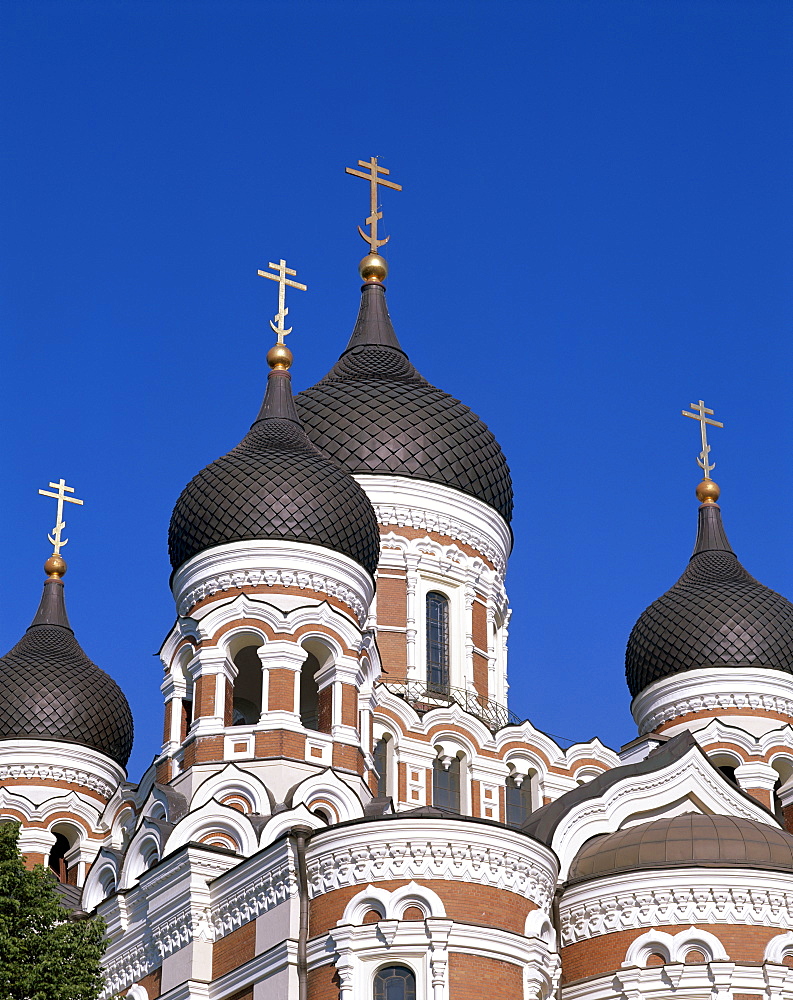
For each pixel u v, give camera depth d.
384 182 65.31
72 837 60.91
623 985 43.81
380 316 62.56
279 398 55.53
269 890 44.06
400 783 52.12
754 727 57.69
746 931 44.00
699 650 58.50
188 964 45.19
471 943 41.97
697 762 49.09
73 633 64.31
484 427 59.19
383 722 52.53
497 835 43.22
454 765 53.56
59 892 55.34
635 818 48.34
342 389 58.59
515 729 54.53
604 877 45.00
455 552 57.09
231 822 47.31
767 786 56.59
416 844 42.75
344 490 52.59
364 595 52.50
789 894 44.34
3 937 38.59
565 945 45.16
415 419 57.75
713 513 62.81
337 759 49.19
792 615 59.09
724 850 45.22
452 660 56.12
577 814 47.56
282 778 48.28
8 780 60.50
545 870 44.41
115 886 49.78
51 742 60.84
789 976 43.47
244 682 54.19
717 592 59.34
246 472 52.06
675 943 43.91
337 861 43.09
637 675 59.78
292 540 51.38
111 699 62.28
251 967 43.72
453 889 42.50
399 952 41.91
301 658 49.97
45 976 38.59
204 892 45.81
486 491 58.28
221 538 51.50
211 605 51.12
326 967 42.34
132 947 47.53
